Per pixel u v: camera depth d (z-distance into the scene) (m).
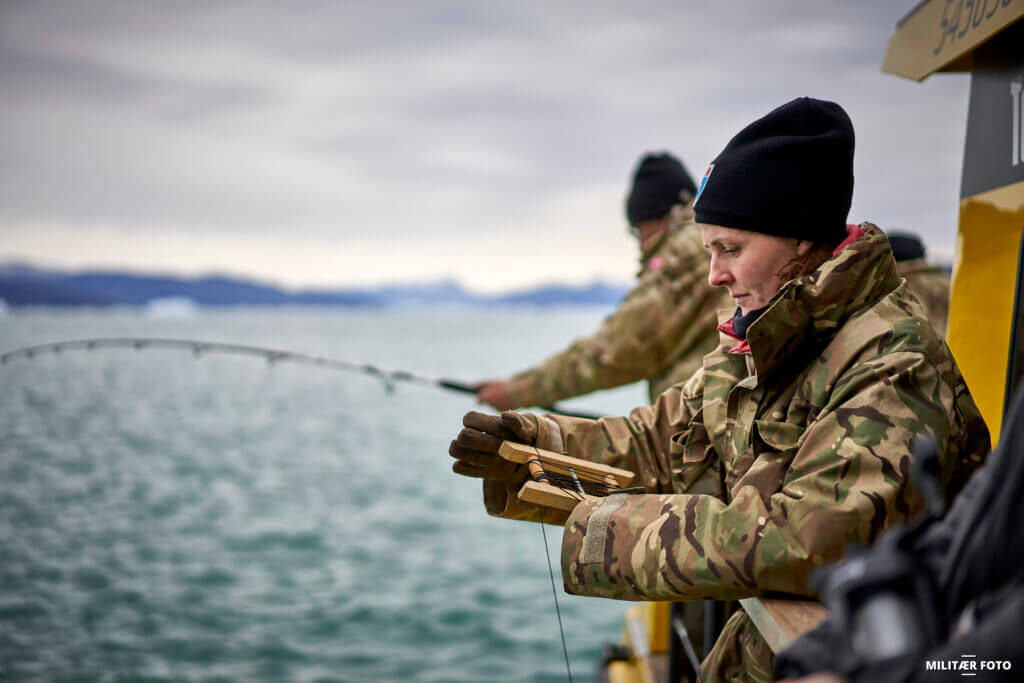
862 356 1.25
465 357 55.50
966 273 2.03
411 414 26.88
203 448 18.42
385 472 15.53
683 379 3.02
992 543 0.63
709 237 1.40
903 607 0.62
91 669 6.00
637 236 3.35
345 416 26.03
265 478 14.77
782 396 1.36
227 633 6.84
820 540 1.11
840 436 1.17
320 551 9.68
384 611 7.46
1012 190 1.86
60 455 17.00
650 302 2.98
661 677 3.16
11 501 12.33
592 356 3.07
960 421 1.22
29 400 28.67
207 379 41.31
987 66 1.98
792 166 1.31
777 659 0.78
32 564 8.86
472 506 12.35
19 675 5.86
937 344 1.25
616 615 7.41
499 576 8.60
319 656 6.39
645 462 1.67
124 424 22.47
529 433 1.63
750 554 1.14
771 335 1.32
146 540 10.05
